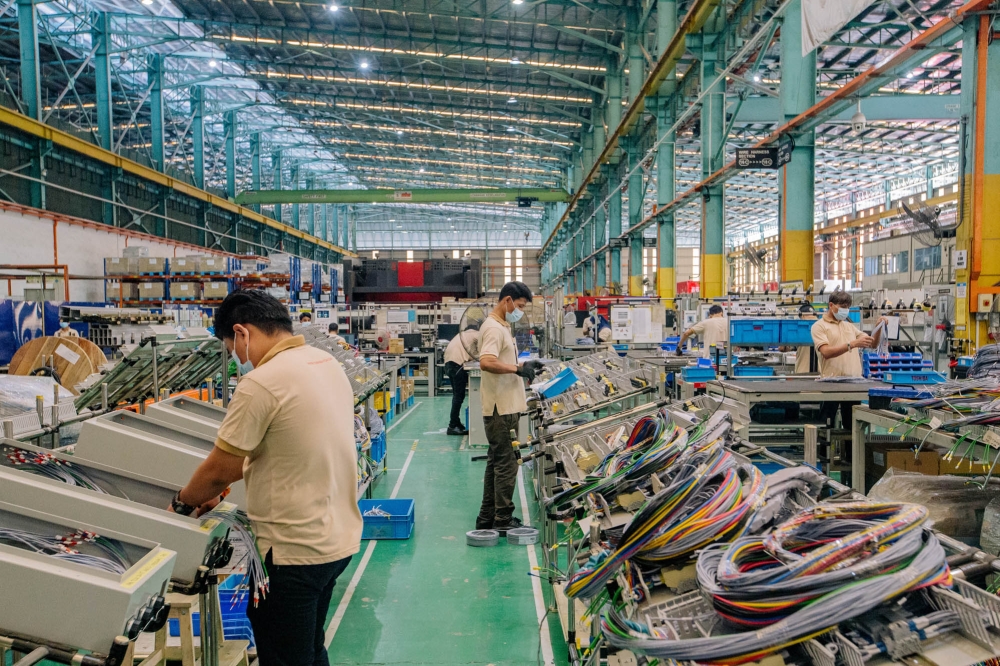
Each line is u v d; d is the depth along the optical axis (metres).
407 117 21.98
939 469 3.11
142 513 1.45
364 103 20.64
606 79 16.50
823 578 1.09
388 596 3.15
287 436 1.56
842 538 1.22
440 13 13.80
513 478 3.91
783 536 1.29
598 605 1.57
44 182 11.78
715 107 11.02
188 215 18.73
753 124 15.71
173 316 6.21
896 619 1.13
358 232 42.00
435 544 3.85
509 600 3.09
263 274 9.39
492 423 3.88
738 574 1.16
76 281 12.20
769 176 21.81
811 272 8.69
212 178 25.39
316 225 34.53
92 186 14.06
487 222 41.88
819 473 1.73
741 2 9.67
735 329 5.30
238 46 17.05
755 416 4.53
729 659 1.07
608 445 2.47
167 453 1.84
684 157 19.78
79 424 2.65
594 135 20.23
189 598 1.77
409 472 5.59
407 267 13.38
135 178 15.65
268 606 1.61
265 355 1.67
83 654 1.15
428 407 9.39
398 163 29.05
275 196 22.11
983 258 5.19
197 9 14.90
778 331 5.29
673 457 1.83
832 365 4.55
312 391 1.60
